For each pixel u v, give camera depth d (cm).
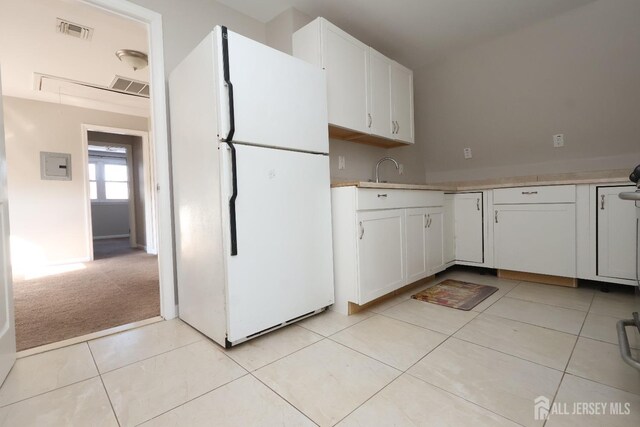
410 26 257
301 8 238
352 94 240
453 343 164
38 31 257
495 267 288
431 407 114
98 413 115
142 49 289
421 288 263
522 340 165
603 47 236
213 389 128
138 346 168
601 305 212
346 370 141
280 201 178
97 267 407
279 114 177
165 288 207
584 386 124
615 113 261
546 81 273
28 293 279
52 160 433
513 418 107
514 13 239
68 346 169
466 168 378
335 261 214
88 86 378
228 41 156
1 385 133
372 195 211
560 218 252
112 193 870
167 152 207
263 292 171
